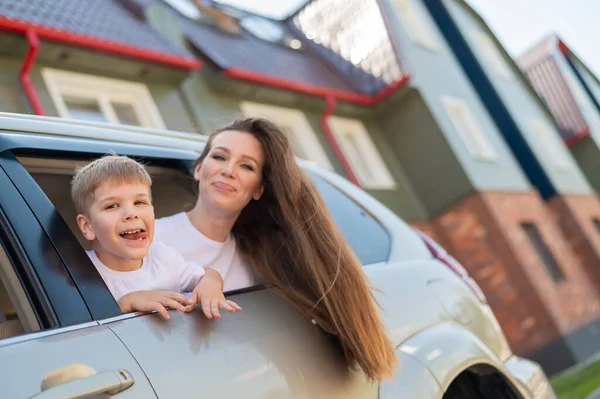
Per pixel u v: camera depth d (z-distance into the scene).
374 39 14.95
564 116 24.48
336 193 2.75
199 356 1.44
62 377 1.17
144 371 1.30
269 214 2.12
